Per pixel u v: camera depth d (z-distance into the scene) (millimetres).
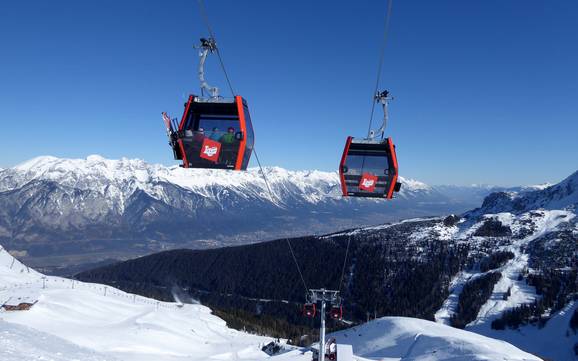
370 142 25297
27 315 91938
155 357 82312
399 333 132500
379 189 25156
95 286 179875
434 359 95312
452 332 127688
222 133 20594
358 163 25266
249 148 21312
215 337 125188
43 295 108750
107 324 102875
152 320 114500
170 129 20703
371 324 153750
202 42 20969
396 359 98562
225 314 184000
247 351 107375
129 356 79188
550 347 182125
